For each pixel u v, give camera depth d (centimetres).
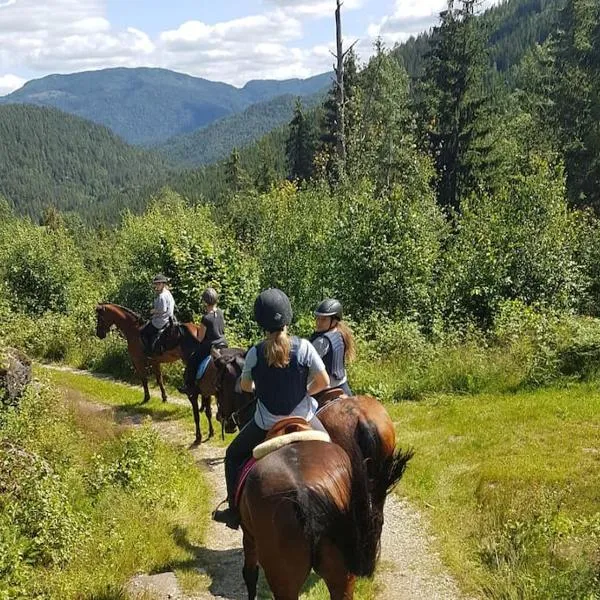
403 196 1977
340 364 667
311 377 488
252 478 434
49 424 946
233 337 1728
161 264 2133
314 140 6425
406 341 1533
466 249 1941
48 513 658
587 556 581
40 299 3016
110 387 1702
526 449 930
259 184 7125
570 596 545
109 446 990
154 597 603
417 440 1027
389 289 1875
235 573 668
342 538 404
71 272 3084
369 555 406
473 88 3659
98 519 747
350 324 1689
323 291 1912
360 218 1938
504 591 579
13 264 3022
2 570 574
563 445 931
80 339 2209
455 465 907
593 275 2086
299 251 2003
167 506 819
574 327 1375
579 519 658
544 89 4588
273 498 411
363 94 4203
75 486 812
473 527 712
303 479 411
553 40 4878
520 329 1463
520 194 1931
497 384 1302
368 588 614
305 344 486
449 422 1103
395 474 441
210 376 1101
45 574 598
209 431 1222
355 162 3089
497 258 1861
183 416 1398
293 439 463
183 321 1969
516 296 1844
